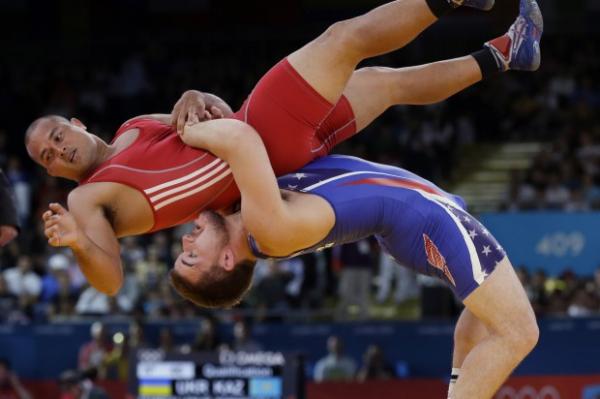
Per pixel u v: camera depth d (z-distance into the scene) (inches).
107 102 1336.1
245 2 1466.5
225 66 1381.6
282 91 297.3
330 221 288.4
